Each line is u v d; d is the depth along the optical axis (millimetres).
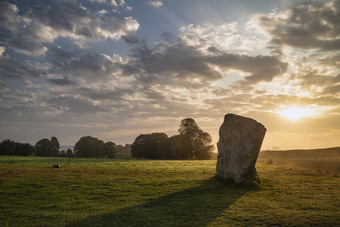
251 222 11250
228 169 21969
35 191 18859
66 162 48594
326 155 75875
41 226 11445
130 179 24078
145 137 93688
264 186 20031
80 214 13227
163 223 11492
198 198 16281
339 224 10688
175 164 43312
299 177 24797
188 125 83812
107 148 109812
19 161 50969
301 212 12461
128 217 12492
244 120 21875
